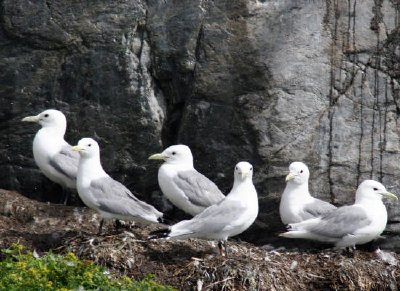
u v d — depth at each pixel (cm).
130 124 1658
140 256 1460
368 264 1507
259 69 1623
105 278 1270
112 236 1484
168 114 1670
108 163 1667
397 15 1652
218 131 1634
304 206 1558
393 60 1644
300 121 1619
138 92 1653
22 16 1675
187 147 1584
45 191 1717
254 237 1645
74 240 1477
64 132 1650
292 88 1623
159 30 1656
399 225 1612
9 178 1705
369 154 1623
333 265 1491
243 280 1416
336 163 1617
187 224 1435
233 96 1630
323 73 1631
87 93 1669
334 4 1650
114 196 1498
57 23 1670
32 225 1575
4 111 1686
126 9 1664
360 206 1529
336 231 1502
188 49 1645
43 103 1680
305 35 1636
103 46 1661
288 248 1631
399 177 1620
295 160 1614
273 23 1639
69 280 1250
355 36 1644
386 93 1638
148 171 1666
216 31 1641
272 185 1614
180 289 1413
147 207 1506
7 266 1277
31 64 1678
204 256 1463
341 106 1630
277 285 1434
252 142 1620
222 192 1647
